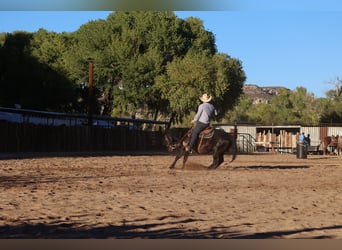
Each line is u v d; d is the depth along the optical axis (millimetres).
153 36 62656
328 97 94062
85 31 63156
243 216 9844
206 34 66375
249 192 13680
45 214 9781
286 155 43156
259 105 108125
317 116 85000
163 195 12750
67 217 9477
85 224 8859
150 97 62250
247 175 19000
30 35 71188
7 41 68312
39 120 48625
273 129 59531
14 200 11547
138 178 17141
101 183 15453
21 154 34688
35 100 61344
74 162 25688
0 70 60500
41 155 33500
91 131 46312
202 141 20547
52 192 13086
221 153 20938
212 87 58688
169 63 60781
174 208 10688
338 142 47781
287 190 14320
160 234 8117
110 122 63438
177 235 8055
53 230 8328
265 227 8758
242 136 57656
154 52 60750
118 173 19109
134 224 8883
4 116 43500
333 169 23359
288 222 9258
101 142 47469
